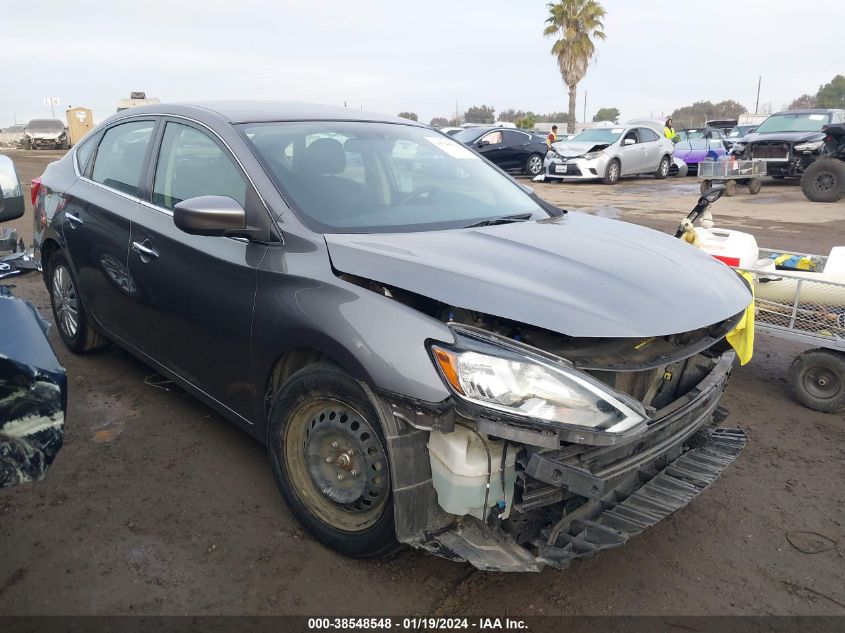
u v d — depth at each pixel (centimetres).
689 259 310
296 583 270
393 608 259
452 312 253
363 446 262
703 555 295
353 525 276
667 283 268
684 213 1277
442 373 231
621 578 279
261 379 302
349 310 258
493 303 236
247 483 336
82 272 430
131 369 464
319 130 356
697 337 271
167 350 368
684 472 282
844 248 439
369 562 283
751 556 295
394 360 240
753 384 481
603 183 1916
